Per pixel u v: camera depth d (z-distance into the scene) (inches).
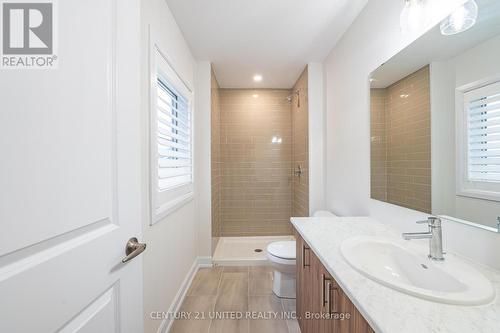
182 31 75.3
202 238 99.3
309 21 70.3
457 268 32.7
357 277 31.2
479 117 33.8
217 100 121.9
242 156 131.2
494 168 31.6
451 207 38.7
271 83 123.9
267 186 131.6
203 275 91.8
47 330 18.5
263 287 82.4
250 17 68.4
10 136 16.3
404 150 49.7
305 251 52.5
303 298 54.4
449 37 38.6
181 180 77.1
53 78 19.4
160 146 60.4
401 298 26.3
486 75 32.9
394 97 52.4
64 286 20.1
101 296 25.1
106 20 26.1
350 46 72.6
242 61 97.8
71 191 21.0
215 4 62.5
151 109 51.0
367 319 23.7
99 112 24.8
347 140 75.0
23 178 17.1
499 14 31.4
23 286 16.9
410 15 42.4
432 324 21.9
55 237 19.6
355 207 70.5
